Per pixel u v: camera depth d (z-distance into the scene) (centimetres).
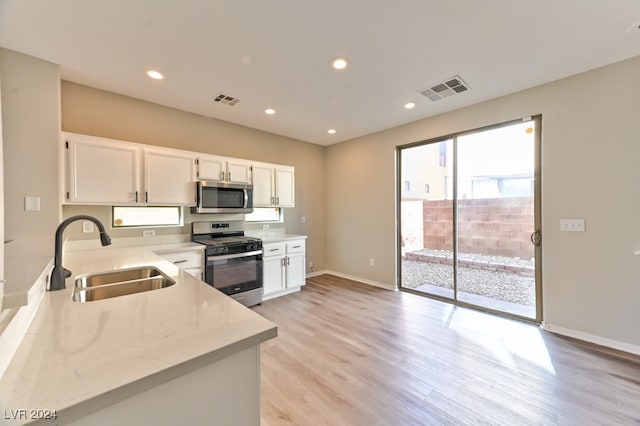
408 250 407
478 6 168
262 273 354
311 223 496
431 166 376
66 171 236
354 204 469
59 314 98
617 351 227
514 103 290
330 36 197
